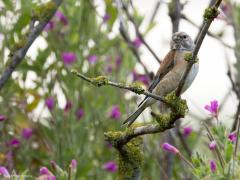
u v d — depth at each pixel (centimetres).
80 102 1148
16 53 810
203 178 683
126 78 1193
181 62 1095
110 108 1166
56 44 1160
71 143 1102
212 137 722
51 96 1123
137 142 758
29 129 1138
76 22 1166
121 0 1082
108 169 1119
